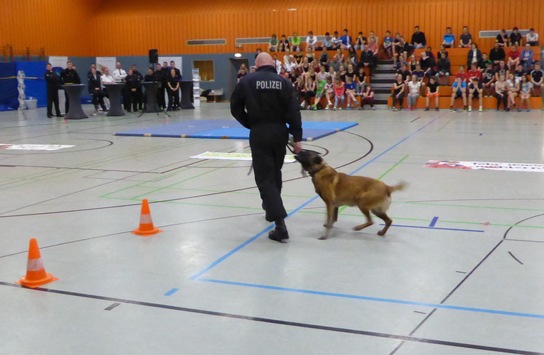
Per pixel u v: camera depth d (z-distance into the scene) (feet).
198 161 32.30
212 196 23.40
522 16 76.23
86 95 93.15
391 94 72.08
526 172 27.40
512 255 15.49
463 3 78.74
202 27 90.63
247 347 10.56
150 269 14.97
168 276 14.43
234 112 17.57
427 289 13.24
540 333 10.87
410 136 42.39
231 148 37.24
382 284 13.62
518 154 33.04
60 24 89.81
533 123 50.01
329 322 11.56
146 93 67.97
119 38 95.14
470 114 60.18
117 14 94.84
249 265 15.16
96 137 44.80
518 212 20.01
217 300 12.83
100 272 14.79
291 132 17.48
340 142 39.42
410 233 17.79
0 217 20.59
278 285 13.67
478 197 22.39
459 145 37.19
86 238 17.88
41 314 12.23
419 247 16.39
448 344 10.50
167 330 11.35
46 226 19.33
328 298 12.82
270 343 10.69
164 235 18.08
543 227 18.10
